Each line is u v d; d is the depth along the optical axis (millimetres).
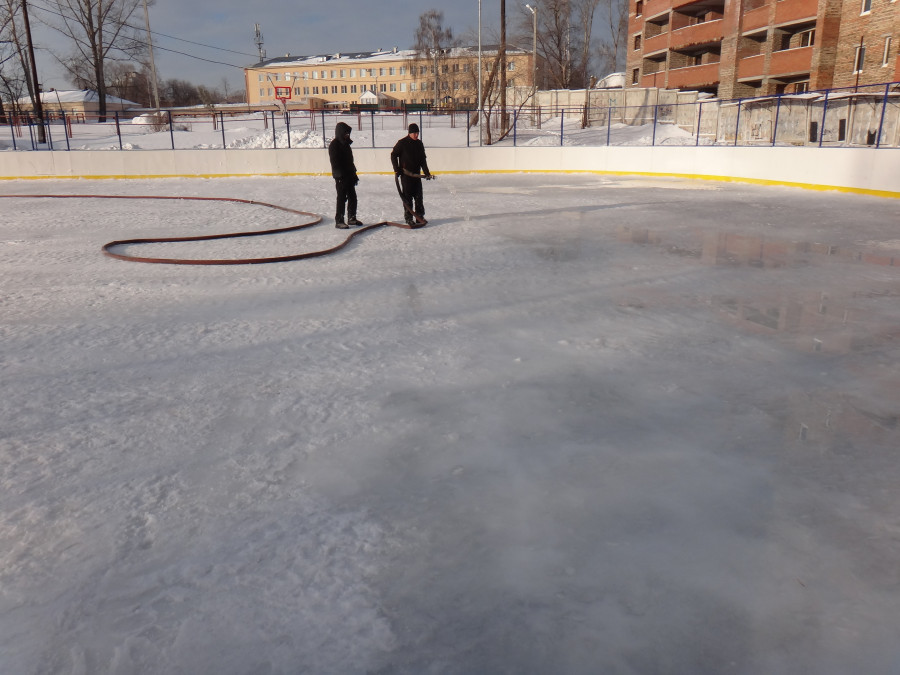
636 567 2205
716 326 5078
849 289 6234
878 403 3596
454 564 2229
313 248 8656
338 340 4797
